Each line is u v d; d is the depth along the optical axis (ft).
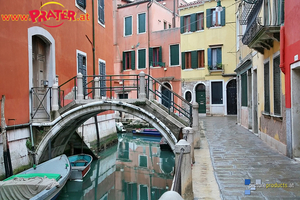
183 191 13.43
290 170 19.24
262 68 32.40
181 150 13.46
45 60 33.30
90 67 44.75
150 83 33.73
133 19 82.28
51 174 24.09
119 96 84.99
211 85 69.62
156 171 37.22
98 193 29.14
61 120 29.73
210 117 65.36
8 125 25.41
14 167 25.52
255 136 35.55
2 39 25.03
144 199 26.94
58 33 34.88
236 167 20.35
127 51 83.56
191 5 71.46
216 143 30.55
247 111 42.09
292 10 21.62
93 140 45.14
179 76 75.77
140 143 59.98
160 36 78.48
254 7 30.04
